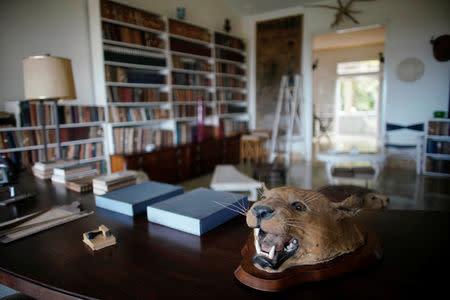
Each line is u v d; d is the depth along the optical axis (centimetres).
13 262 90
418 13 538
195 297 68
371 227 106
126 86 441
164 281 76
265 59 697
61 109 351
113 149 412
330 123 1137
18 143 315
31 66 205
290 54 669
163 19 477
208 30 574
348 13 594
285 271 69
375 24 575
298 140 678
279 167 398
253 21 704
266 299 65
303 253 69
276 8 658
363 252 77
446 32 520
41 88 205
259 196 79
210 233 106
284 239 66
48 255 94
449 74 525
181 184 486
